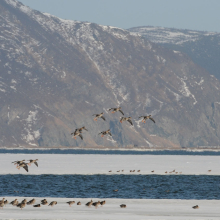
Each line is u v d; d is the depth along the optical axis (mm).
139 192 52594
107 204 41969
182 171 84812
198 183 62875
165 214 36562
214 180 67188
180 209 39156
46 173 75750
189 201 44469
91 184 60344
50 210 37969
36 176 70250
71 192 52094
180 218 34719
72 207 39750
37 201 43812
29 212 36812
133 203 42750
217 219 34500
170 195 50156
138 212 37438
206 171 85125
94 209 38812
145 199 45781
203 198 47781
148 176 73188
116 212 37344
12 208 38750
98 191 53281
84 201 44094
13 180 64000
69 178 67875
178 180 66875
